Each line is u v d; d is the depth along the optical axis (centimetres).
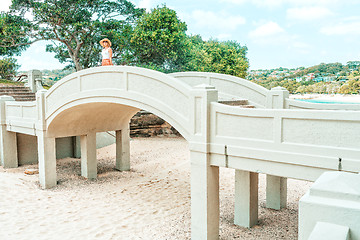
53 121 1098
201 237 672
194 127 664
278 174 573
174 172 1364
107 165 1495
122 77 834
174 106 716
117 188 1141
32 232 759
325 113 508
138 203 980
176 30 2608
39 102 1115
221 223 833
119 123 1359
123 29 2672
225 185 1180
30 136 1480
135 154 1728
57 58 3039
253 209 809
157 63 2795
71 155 1638
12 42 2605
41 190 1096
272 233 766
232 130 625
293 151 547
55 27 2597
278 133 563
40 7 2461
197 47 3409
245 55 4453
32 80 1833
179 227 791
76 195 1057
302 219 201
